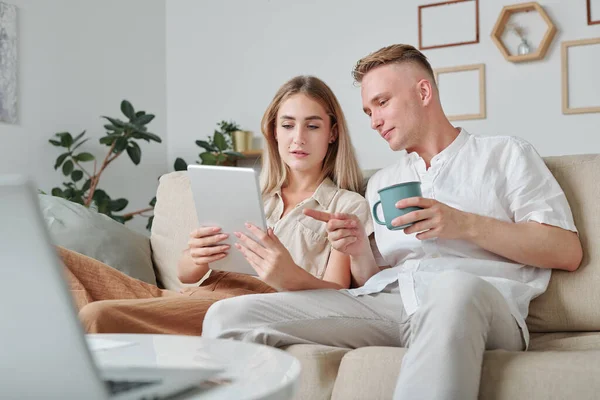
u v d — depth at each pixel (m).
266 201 2.00
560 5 3.71
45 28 3.72
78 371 0.67
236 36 4.43
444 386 1.05
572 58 3.67
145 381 0.76
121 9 4.23
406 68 1.75
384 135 1.79
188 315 1.58
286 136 1.94
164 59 4.59
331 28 4.18
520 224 1.53
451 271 1.21
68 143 3.63
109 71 4.13
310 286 1.54
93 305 1.47
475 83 3.88
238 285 1.85
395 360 1.22
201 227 1.56
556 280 1.58
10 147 3.50
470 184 1.64
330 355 1.33
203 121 4.52
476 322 1.12
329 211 1.89
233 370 0.82
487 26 3.86
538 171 1.62
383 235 1.77
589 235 1.58
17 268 0.64
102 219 2.12
